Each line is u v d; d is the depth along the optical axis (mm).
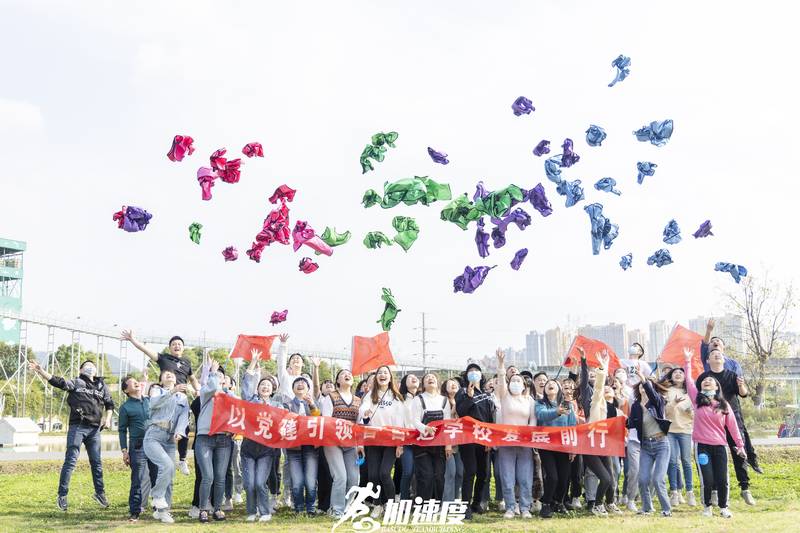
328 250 12891
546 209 12359
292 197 12664
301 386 11750
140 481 10930
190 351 54875
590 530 9273
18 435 41062
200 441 10711
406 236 12734
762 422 51594
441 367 77000
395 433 10836
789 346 48812
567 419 11172
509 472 10805
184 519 10922
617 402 12383
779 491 13086
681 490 12570
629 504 11469
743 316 45188
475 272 12281
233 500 12969
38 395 64750
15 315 52531
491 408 11359
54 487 15422
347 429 10844
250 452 10766
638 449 11445
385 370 11281
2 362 68375
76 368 60656
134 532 9609
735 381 12227
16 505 12492
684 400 11898
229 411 10664
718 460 10625
